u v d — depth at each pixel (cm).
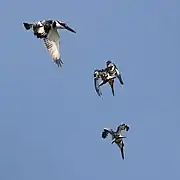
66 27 1634
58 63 1538
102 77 2153
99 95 2178
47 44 1555
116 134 2323
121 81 2166
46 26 1580
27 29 1608
